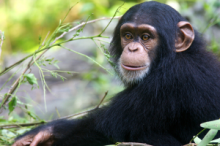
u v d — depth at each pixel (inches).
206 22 738.8
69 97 693.9
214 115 337.1
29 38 1075.3
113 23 819.4
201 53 366.3
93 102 657.0
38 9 1058.7
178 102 341.1
